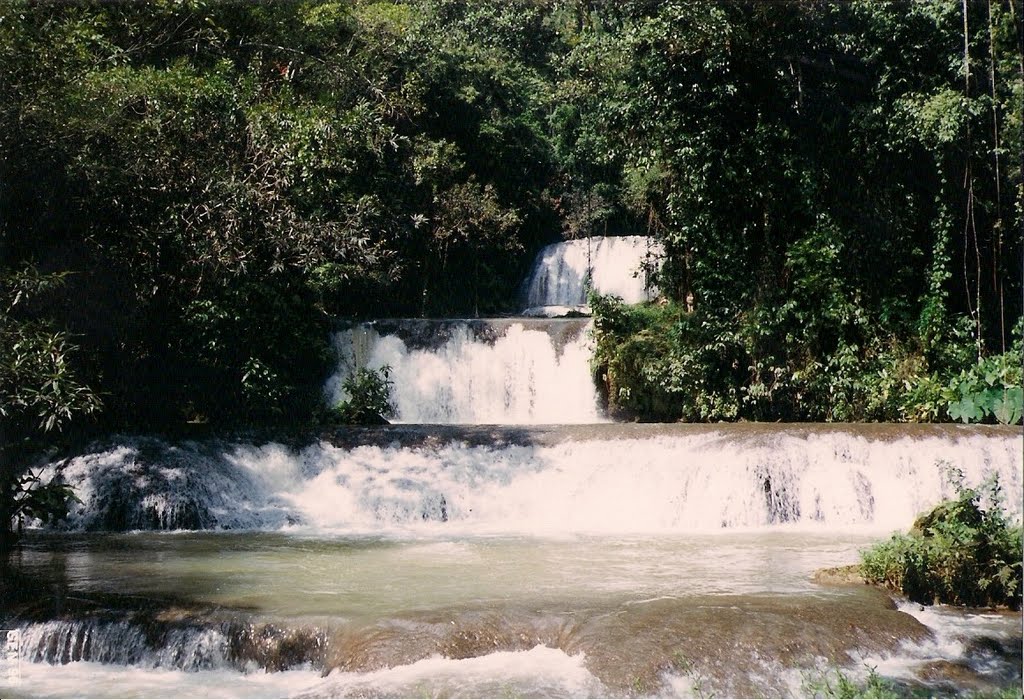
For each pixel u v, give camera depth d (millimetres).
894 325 23125
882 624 9836
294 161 20062
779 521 17125
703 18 23703
